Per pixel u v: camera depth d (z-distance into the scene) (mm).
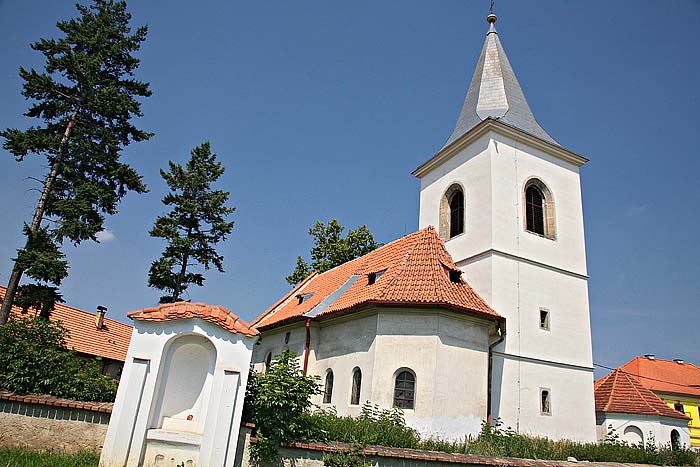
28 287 19719
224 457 10766
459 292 19844
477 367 18781
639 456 21281
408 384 17844
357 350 19516
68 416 11641
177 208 30828
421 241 21953
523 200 24969
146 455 10992
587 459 19234
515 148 25641
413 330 18359
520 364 22016
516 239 23969
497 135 25312
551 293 24156
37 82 21484
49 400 11586
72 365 12898
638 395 30516
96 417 11719
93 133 22344
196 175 31250
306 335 22484
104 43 23766
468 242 24797
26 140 20641
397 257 22766
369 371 18438
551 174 26453
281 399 11375
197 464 10781
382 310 18875
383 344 18438
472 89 29812
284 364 12203
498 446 16422
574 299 24797
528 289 23500
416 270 20328
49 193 20891
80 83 22516
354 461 11391
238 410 11219
